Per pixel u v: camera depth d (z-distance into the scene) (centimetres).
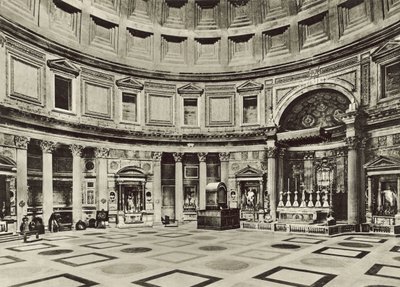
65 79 2088
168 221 2219
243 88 2442
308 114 2377
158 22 2472
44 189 1905
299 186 2372
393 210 1728
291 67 2289
